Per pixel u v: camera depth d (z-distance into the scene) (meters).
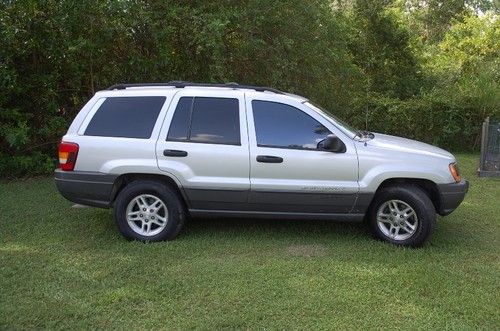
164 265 4.97
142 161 5.46
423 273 4.80
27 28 8.84
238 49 10.09
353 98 13.52
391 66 16.81
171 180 5.53
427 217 5.38
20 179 8.85
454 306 4.16
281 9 10.12
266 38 10.36
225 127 5.52
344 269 4.91
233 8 9.70
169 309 4.10
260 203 5.49
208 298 4.29
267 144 5.46
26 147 9.45
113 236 5.79
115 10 8.78
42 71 9.45
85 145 5.54
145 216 5.61
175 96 5.60
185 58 9.91
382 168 5.38
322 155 5.40
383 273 4.82
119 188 5.65
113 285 4.53
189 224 6.22
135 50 9.66
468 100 13.58
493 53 17.78
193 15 9.26
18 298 4.26
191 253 5.29
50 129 9.34
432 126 13.62
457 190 5.49
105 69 9.87
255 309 4.10
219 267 4.93
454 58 17.83
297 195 5.43
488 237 6.00
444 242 5.76
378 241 5.66
